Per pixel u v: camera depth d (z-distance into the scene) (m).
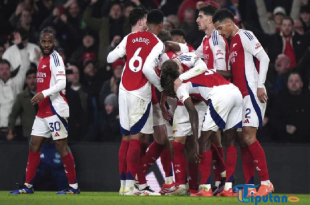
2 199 24.91
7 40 44.94
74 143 37.03
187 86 26.95
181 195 28.27
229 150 27.47
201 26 29.64
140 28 29.00
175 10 46.31
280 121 39.03
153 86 29.48
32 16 46.62
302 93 39.03
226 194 27.33
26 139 39.53
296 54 42.88
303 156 36.16
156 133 29.89
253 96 27.03
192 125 26.38
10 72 41.47
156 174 36.00
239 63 27.23
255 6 46.28
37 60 43.19
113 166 36.72
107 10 45.44
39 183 36.44
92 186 36.75
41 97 28.72
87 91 42.16
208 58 29.19
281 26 43.34
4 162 37.12
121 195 28.31
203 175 27.25
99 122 40.88
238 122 27.08
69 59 44.75
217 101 26.69
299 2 45.91
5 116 40.81
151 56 27.67
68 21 45.88
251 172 28.30
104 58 44.12
